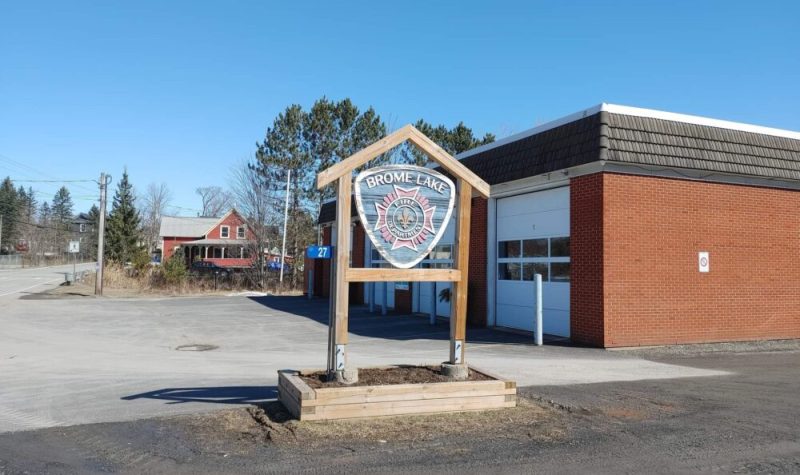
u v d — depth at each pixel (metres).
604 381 9.41
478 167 17.42
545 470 5.30
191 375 10.05
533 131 15.34
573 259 14.18
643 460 5.59
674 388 8.88
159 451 5.85
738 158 14.27
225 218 69.25
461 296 7.77
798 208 15.68
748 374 10.18
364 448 5.85
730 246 14.63
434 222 7.71
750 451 5.86
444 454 5.71
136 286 39.72
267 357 12.33
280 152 43.47
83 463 5.52
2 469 5.35
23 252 114.38
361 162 7.30
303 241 45.59
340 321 7.15
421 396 7.00
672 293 13.85
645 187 13.70
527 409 7.39
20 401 8.11
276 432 6.32
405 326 18.55
